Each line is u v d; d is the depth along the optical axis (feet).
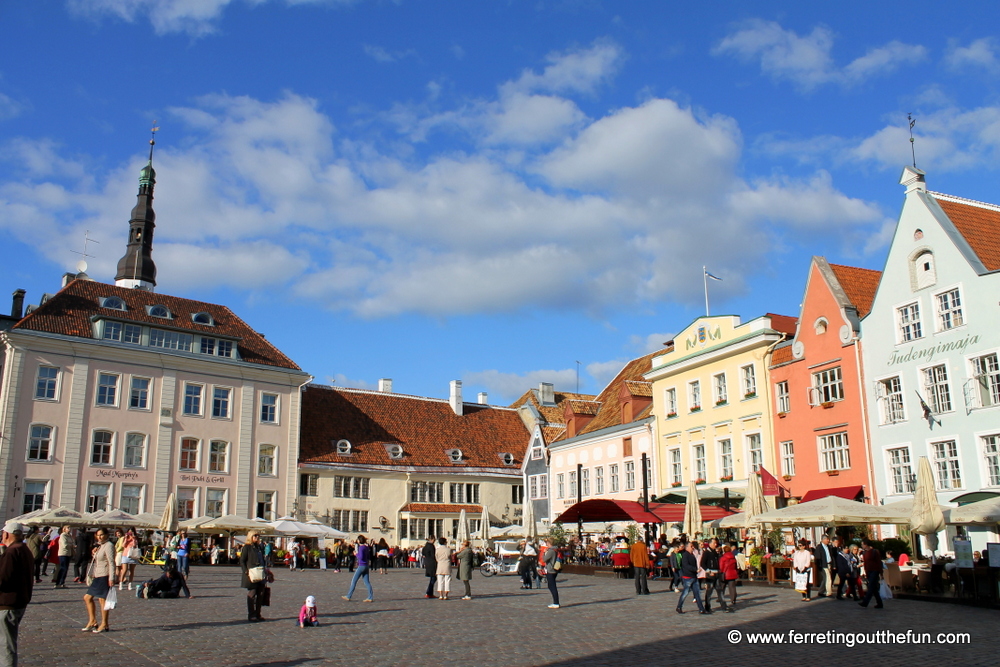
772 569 103.30
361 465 222.07
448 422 252.21
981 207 122.93
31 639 52.03
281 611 73.00
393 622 65.46
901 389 118.11
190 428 199.00
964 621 66.08
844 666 45.78
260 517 205.57
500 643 54.08
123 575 91.56
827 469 128.98
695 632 59.93
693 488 116.47
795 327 154.10
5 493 171.83
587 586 108.47
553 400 275.59
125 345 192.03
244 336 219.61
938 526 85.87
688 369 163.73
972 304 109.09
